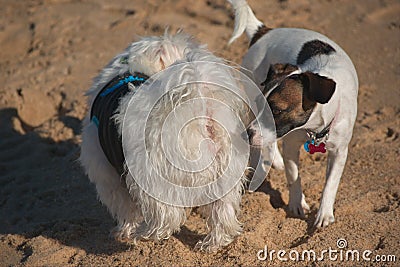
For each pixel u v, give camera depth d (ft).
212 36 54.08
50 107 46.73
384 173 34.53
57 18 59.26
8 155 40.55
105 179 27.94
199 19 57.77
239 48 51.75
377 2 58.49
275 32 35.04
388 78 46.24
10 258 29.89
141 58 27.43
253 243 28.40
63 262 28.81
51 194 36.17
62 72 50.37
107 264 27.94
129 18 58.39
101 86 28.27
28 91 46.68
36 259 28.94
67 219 32.63
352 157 36.58
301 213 31.68
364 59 49.37
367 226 29.45
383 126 39.55
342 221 30.14
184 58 25.02
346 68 29.81
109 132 25.02
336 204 31.55
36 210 34.68
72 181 37.32
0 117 44.86
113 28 57.00
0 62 53.31
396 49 50.60
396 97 43.34
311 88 26.68
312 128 28.78
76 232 30.94
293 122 27.68
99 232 31.04
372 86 45.06
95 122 27.14
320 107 27.73
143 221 28.07
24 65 52.13
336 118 28.66
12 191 36.86
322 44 32.09
